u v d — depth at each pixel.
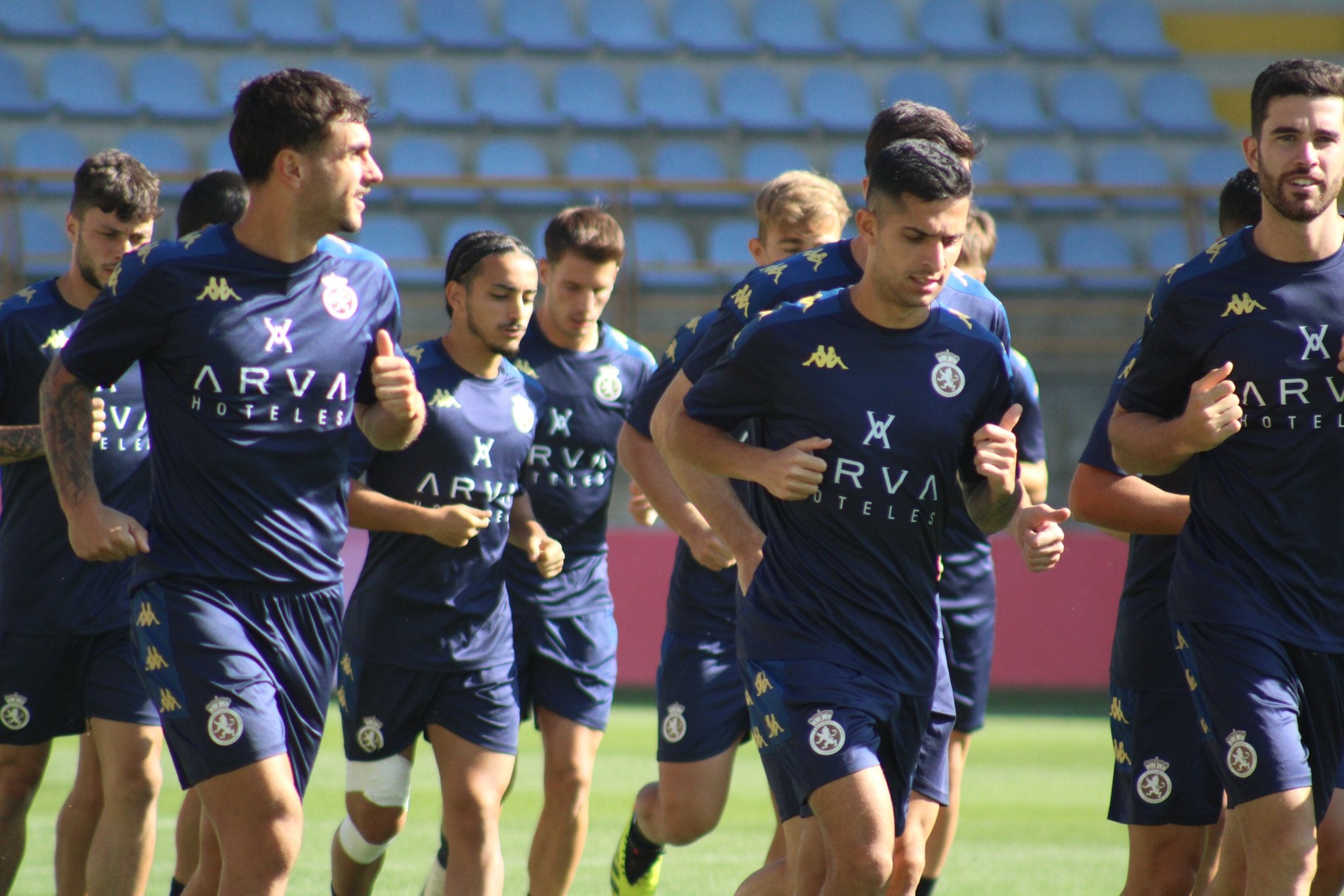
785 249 12.70
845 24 54.31
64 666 12.92
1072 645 34.72
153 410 10.04
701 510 10.50
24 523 12.88
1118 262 45.56
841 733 9.28
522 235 43.69
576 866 14.36
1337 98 9.91
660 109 50.56
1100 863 17.80
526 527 13.82
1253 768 9.78
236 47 49.22
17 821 13.15
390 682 12.90
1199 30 55.59
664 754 14.31
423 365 13.28
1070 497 11.84
